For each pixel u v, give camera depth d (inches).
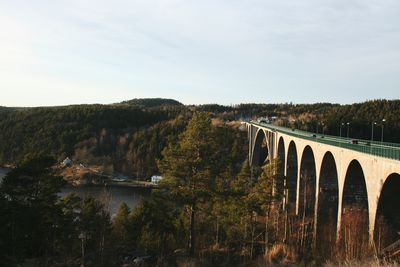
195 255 1391.5
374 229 1291.8
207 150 1285.7
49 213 1180.5
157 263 1279.5
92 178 5034.5
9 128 6668.3
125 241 1787.6
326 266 1000.9
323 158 1971.0
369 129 4849.9
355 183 1625.2
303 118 6776.6
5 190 1102.4
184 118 7066.9
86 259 1342.3
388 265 627.2
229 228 1870.1
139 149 5915.4
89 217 1384.1
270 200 1763.0
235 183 1792.6
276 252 1614.2
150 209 1924.2
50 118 6806.1
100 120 6889.8
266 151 5147.6
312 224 2158.0
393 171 1162.0
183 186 1278.3
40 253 1328.7
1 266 1041.5
